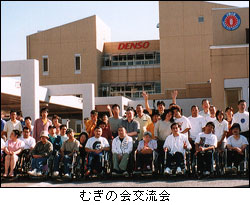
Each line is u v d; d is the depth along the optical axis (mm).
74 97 32750
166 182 9367
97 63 52625
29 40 54219
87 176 10156
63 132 10969
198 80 48812
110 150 10422
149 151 9945
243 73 21953
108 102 33656
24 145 10750
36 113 21750
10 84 22312
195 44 49188
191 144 10523
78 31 53000
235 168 9688
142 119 10977
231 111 11297
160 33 50000
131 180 9914
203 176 9977
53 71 53281
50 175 10516
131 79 53812
